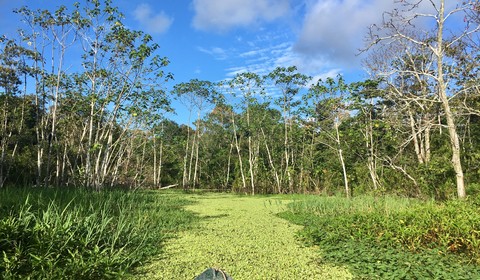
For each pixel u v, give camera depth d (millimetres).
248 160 24734
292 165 22078
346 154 17562
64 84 14234
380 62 19078
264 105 22609
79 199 8281
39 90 14562
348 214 8500
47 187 11727
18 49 14531
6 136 16734
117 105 13867
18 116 17391
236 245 6062
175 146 29922
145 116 15250
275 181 22297
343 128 17875
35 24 13594
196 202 13875
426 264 4660
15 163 16391
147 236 6145
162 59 14031
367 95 15414
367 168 16906
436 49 11953
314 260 5215
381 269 4531
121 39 13445
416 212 7336
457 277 4137
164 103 15078
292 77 21250
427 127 12484
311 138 22312
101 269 4215
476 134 17547
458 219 6297
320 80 17000
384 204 9695
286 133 22109
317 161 20859
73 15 13422
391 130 15336
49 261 3863
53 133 13734
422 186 13125
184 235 6859
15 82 15469
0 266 3768
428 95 12688
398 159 15719
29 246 4215
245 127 22984
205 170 28094
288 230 7469
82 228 5090
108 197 9758
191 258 5258
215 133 29578
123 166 21828
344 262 5027
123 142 16672
